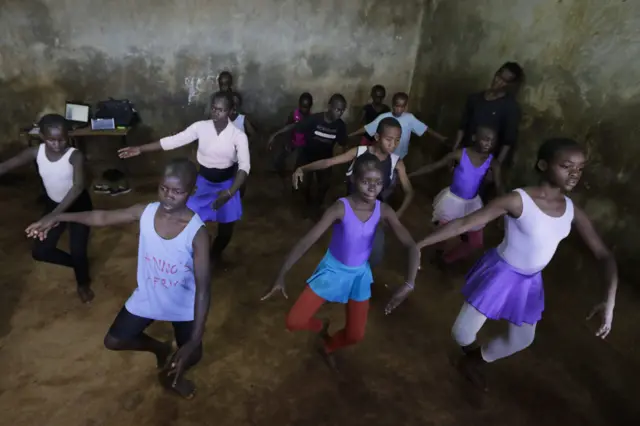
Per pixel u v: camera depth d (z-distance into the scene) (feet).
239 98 17.44
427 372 11.26
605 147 13.75
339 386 10.61
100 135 17.60
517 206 8.43
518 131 16.51
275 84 20.02
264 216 17.71
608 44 13.34
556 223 8.38
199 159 12.53
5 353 10.52
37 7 16.66
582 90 14.20
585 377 11.46
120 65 18.12
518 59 16.25
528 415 10.37
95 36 17.51
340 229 8.96
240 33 18.80
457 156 13.24
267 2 18.63
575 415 10.46
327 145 16.37
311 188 20.04
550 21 14.93
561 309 13.78
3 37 16.76
